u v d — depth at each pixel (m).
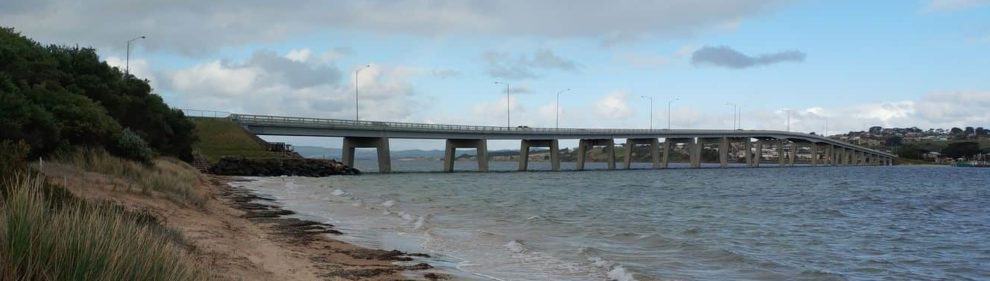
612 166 158.12
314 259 17.00
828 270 18.62
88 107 44.19
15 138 31.53
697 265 18.78
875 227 32.12
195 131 88.25
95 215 8.18
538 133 137.88
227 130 100.31
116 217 8.82
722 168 188.50
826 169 193.88
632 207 42.84
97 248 7.28
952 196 61.88
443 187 65.19
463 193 55.03
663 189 68.44
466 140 128.00
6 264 6.59
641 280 15.95
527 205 42.19
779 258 20.64
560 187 69.81
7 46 46.22
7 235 6.89
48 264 6.88
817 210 42.66
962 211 44.44
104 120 44.56
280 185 60.47
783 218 36.22
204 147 91.94
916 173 154.50
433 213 34.38
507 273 16.52
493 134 128.12
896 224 34.12
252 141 98.75
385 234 24.05
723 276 17.19
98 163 33.00
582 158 155.12
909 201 53.91
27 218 7.09
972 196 62.03
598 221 31.89
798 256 21.31
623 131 160.50
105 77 64.00
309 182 69.38
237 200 38.78
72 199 12.40
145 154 45.25
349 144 112.19
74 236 7.27
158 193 26.67
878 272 18.62
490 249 20.53
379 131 109.31
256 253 16.59
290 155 99.38
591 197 53.12
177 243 13.95
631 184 79.31
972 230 31.27
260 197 42.75
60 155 33.25
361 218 30.16
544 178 97.31
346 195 48.31
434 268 16.73
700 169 172.25
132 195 24.28
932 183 94.38
